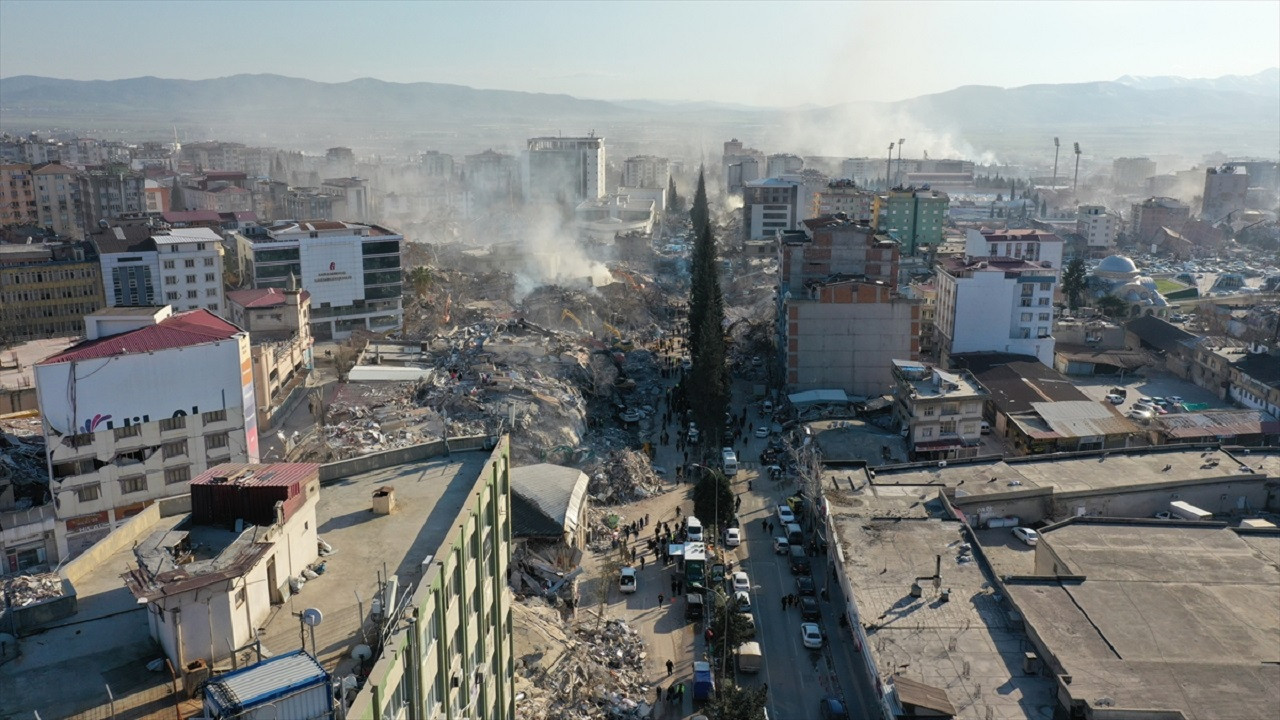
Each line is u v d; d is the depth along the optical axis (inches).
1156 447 4576.8
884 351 5871.1
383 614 1349.7
